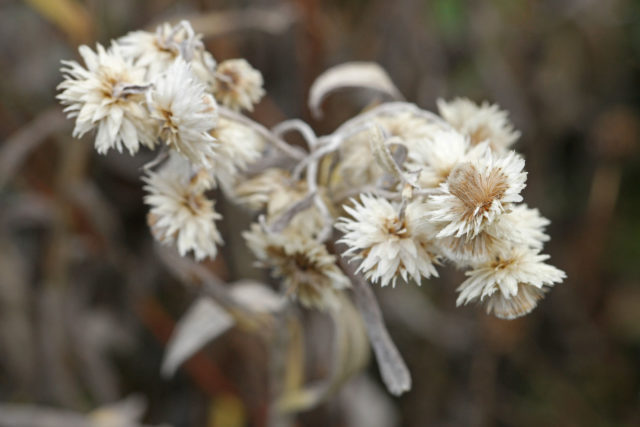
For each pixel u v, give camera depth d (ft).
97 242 0.80
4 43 0.91
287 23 0.77
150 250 0.82
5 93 0.85
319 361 0.84
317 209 0.54
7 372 0.86
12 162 0.76
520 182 0.49
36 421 0.72
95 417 0.72
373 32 0.90
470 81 0.95
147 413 0.88
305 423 0.86
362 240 0.50
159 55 0.53
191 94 0.50
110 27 0.80
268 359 0.80
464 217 0.49
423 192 0.50
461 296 0.51
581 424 0.94
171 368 0.64
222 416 0.82
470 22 0.93
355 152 0.54
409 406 0.92
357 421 0.85
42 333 0.80
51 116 0.77
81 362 0.83
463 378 0.92
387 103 0.59
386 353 0.54
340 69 0.59
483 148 0.51
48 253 0.82
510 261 0.50
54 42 0.92
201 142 0.50
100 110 0.50
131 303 0.83
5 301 0.81
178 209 0.53
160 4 0.81
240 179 0.55
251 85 0.55
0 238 0.83
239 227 0.79
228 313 0.62
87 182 0.78
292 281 0.54
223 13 0.78
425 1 0.91
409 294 0.89
